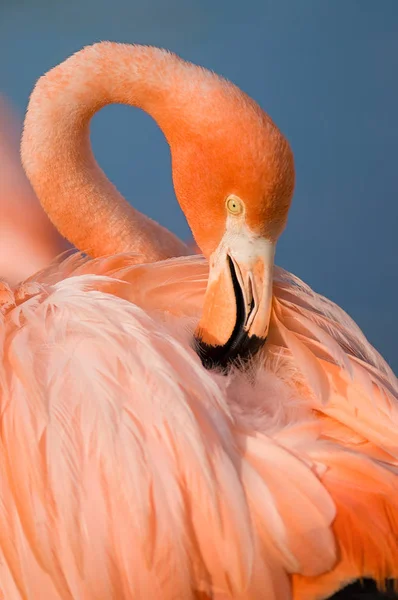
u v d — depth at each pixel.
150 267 7.66
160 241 7.86
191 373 7.55
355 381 7.59
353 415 7.58
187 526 7.51
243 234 7.65
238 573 7.50
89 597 7.50
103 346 7.55
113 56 7.77
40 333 7.57
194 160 7.67
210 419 7.54
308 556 7.50
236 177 7.64
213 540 7.51
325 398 7.59
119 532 7.50
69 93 7.80
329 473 7.54
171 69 7.71
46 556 7.50
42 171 7.83
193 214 7.68
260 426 7.56
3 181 8.59
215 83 7.68
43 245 8.36
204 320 7.65
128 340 7.56
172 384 7.54
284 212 7.65
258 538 7.51
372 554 7.51
